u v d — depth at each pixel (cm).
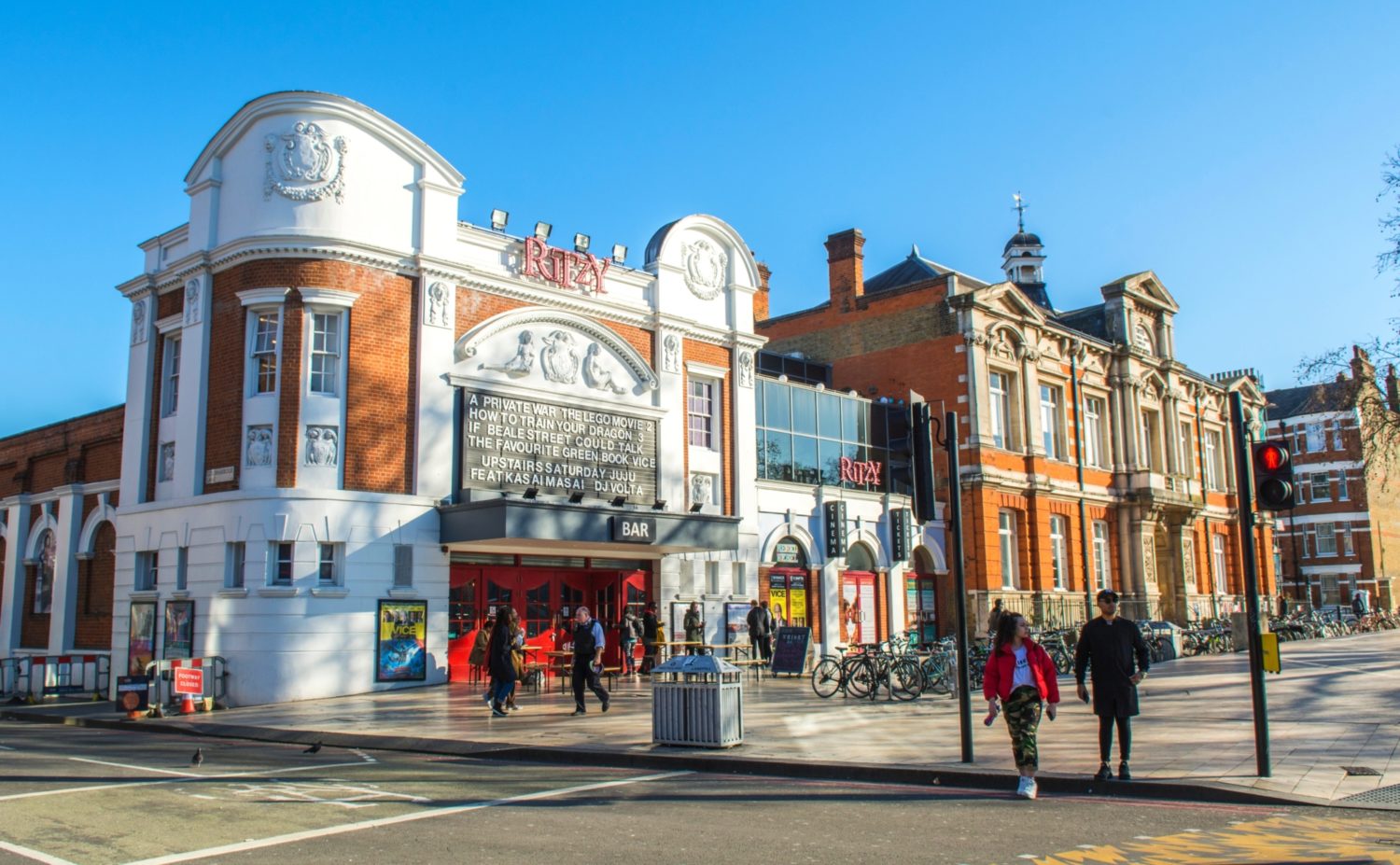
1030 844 816
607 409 2609
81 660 2538
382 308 2273
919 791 1078
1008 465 3675
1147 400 4472
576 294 2584
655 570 2717
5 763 1286
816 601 3103
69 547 2711
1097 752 1263
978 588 3494
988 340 3669
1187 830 870
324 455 2172
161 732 1780
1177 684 2131
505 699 1862
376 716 1780
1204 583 4719
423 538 2261
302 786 1102
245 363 2216
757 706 1861
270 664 2077
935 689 2105
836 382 3922
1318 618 4262
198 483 2244
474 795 1046
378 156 2312
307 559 2125
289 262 2216
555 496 2462
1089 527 4059
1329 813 950
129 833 855
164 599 2250
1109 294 4391
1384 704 1734
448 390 2333
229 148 2330
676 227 2844
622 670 2519
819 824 896
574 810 962
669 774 1207
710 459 2864
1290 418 6322
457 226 2402
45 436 2942
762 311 4225
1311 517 6178
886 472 3466
